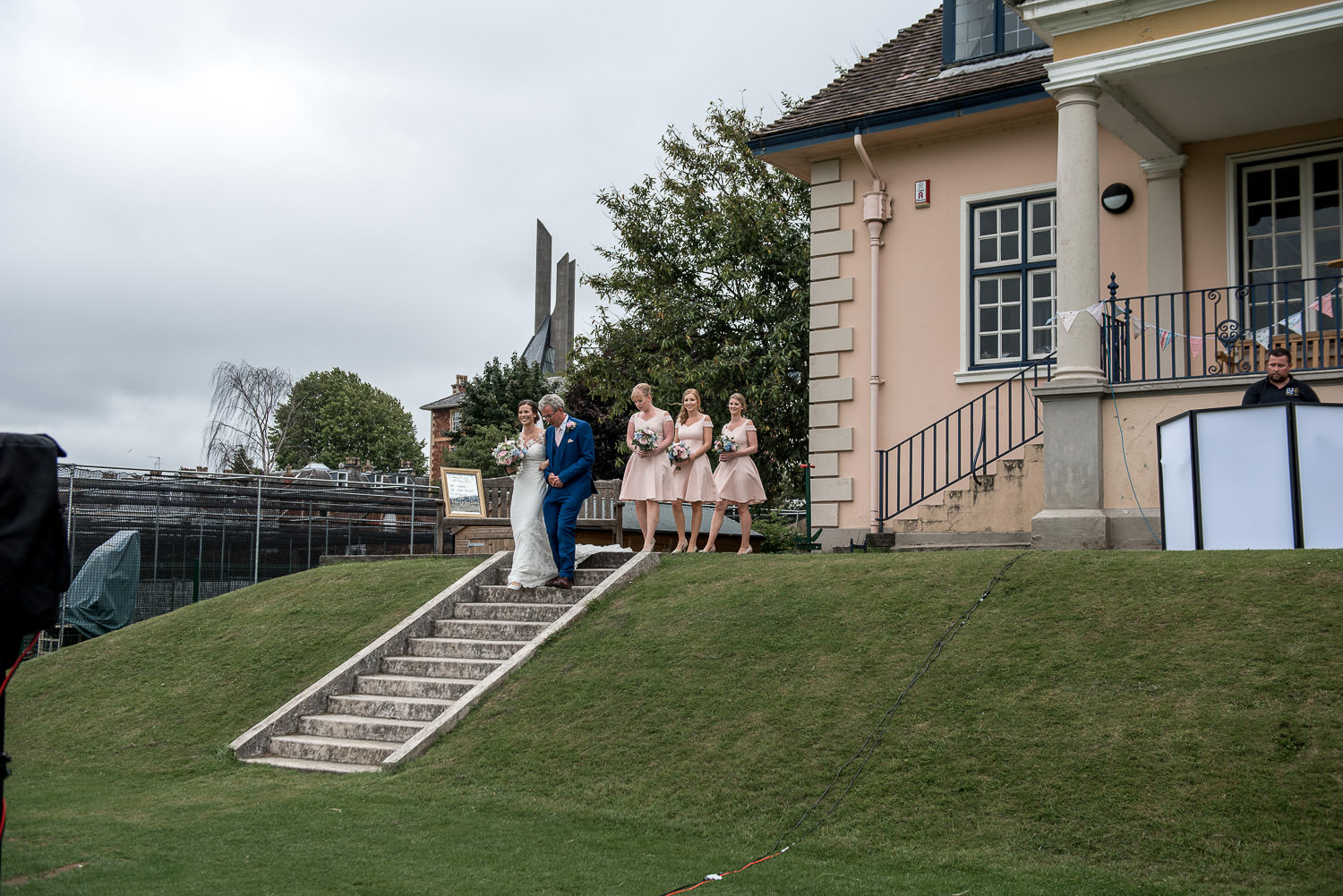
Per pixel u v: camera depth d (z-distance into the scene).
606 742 7.85
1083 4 10.94
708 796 6.92
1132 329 12.63
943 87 14.00
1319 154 11.98
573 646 9.45
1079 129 11.05
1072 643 7.41
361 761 8.87
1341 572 7.29
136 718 10.54
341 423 55.16
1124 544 10.43
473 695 8.99
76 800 8.05
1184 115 11.85
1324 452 8.22
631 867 5.86
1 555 4.80
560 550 10.98
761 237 22.20
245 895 5.36
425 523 23.72
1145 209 12.74
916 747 6.84
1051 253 13.34
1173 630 7.21
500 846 6.31
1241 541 8.50
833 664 8.00
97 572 18.39
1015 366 13.41
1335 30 9.89
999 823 6.03
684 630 9.17
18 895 5.33
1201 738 6.20
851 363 14.58
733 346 21.67
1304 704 6.21
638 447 11.44
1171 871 5.39
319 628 11.76
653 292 23.05
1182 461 8.98
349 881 5.61
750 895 5.30
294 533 21.89
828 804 6.55
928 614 8.30
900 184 14.41
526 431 11.20
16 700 11.53
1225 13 10.38
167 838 6.61
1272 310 12.03
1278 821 5.52
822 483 14.61
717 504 11.66
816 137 14.55
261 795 7.93
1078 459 10.67
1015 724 6.77
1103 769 6.21
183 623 12.91
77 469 19.12
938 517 12.38
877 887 5.40
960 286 13.84
